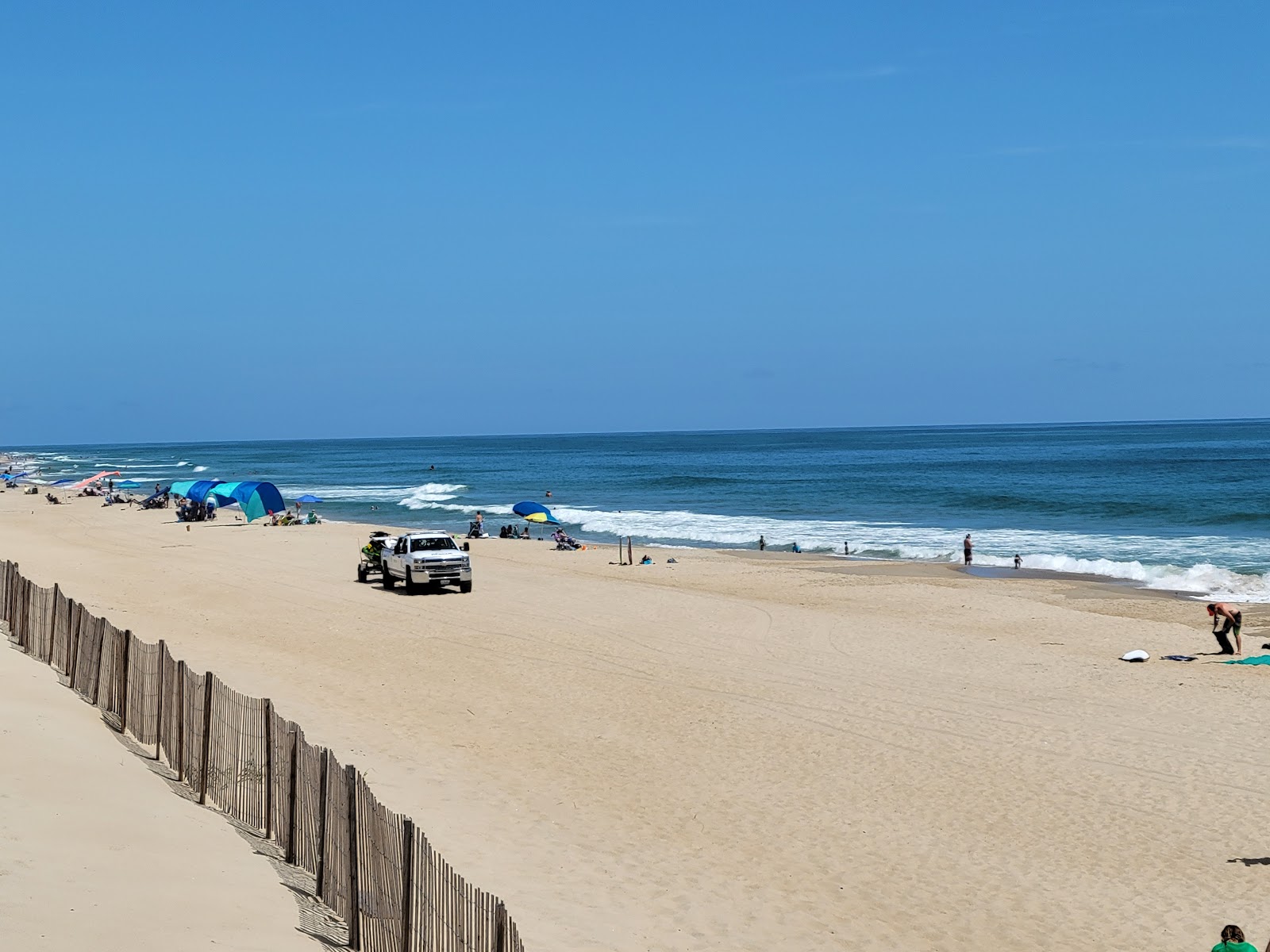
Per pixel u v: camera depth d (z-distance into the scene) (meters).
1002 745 17.70
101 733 15.11
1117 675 22.62
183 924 9.06
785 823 14.18
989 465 133.62
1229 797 15.16
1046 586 38.62
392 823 9.16
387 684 21.61
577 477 126.06
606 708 19.89
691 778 15.95
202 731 13.26
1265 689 21.17
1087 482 95.88
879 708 19.97
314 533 56.88
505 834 13.25
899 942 10.84
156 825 11.55
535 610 31.20
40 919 8.39
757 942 10.68
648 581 39.41
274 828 12.08
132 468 170.00
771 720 19.16
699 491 96.44
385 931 9.23
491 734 18.05
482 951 8.02
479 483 115.19
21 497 89.94
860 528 60.84
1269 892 12.08
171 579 36.91
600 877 12.09
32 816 10.81
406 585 34.59
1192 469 111.94
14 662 19.20
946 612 31.56
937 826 14.14
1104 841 13.64
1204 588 37.59
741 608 31.44
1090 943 10.88
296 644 25.69
